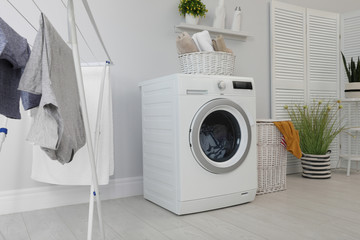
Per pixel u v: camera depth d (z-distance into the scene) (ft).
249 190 7.37
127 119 8.36
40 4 7.29
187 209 6.55
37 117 3.24
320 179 10.04
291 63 11.18
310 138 10.25
